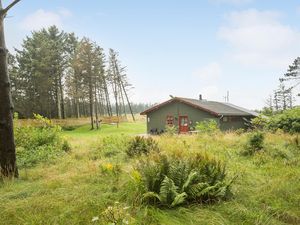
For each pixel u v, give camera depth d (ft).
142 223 13.71
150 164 18.49
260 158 30.60
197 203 16.49
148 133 104.53
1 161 23.20
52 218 14.21
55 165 29.86
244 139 44.78
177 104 98.43
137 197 16.10
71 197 17.10
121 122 177.68
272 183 19.47
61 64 168.96
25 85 164.66
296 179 21.01
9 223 14.01
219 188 17.13
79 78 160.25
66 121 150.71
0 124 23.21
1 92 23.25
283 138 46.88
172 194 16.03
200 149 36.68
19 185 20.74
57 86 166.30
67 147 42.06
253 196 17.46
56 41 174.40
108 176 22.04
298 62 151.33
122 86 198.08
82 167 26.66
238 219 14.55
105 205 15.90
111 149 37.35
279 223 14.01
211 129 63.31
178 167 18.01
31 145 38.17
